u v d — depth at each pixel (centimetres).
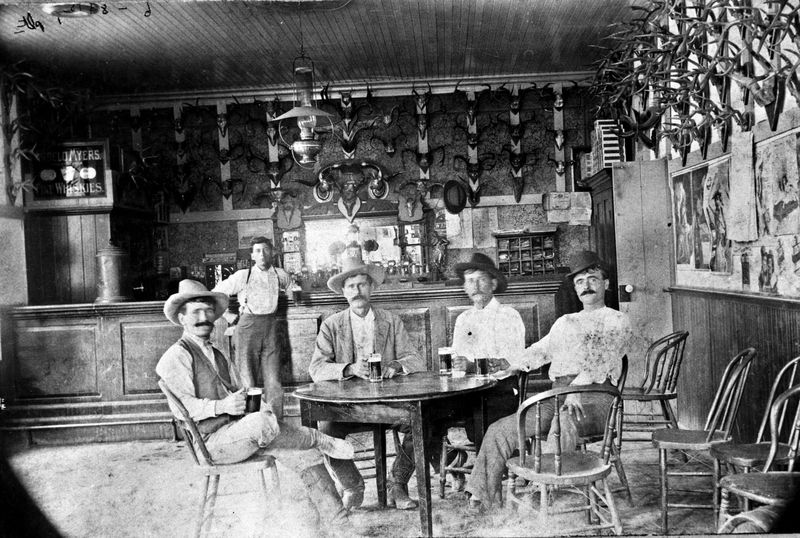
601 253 770
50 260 723
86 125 834
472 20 693
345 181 881
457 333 545
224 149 886
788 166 401
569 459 357
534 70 868
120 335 648
